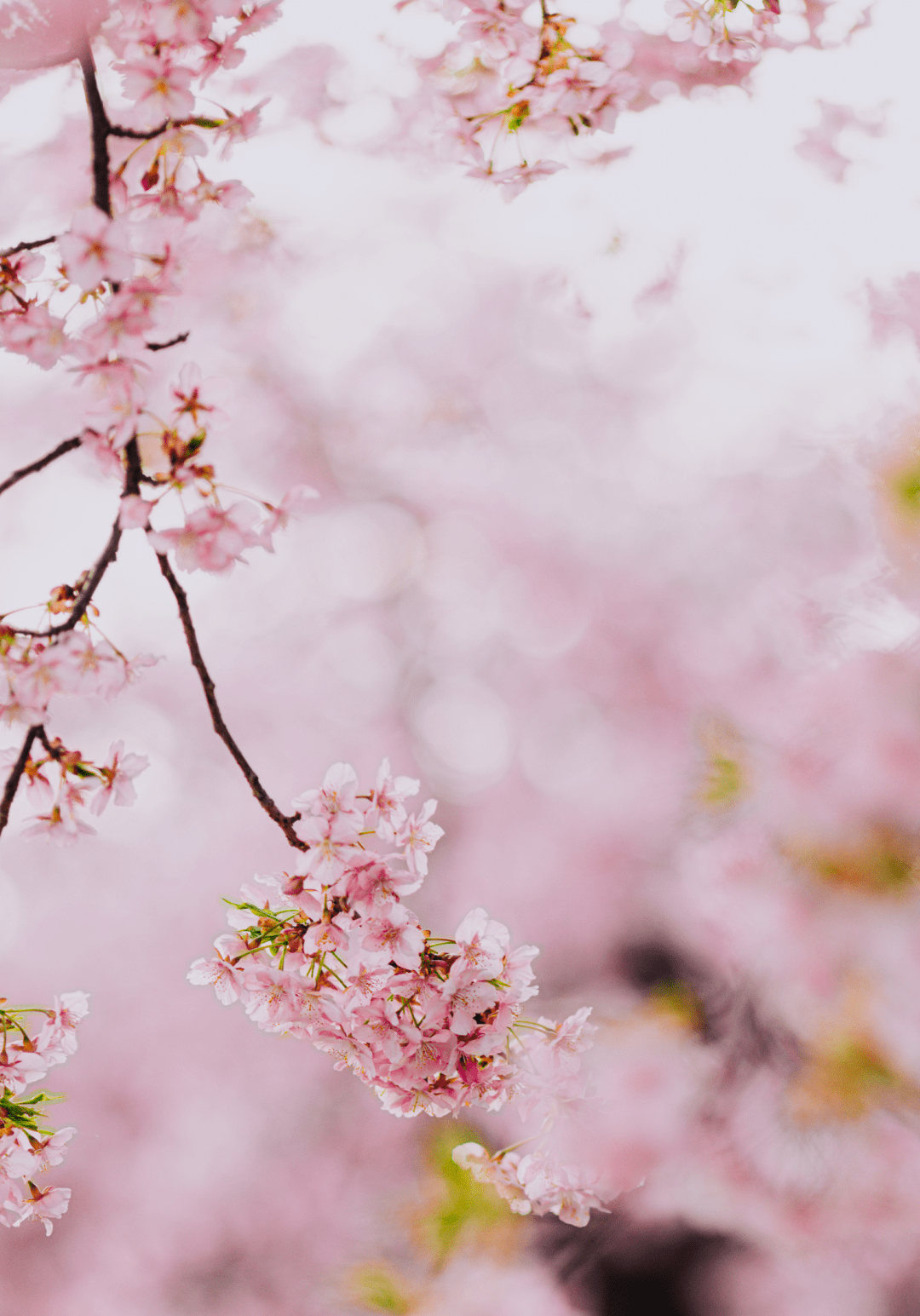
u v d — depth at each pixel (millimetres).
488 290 7348
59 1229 5551
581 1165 1479
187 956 6488
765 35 1770
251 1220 5383
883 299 4180
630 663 6539
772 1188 2438
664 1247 3055
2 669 1187
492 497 7441
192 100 1220
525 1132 2996
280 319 6719
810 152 3867
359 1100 5797
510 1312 2689
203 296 6184
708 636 6051
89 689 1159
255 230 4746
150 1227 5484
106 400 1126
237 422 7383
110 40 1302
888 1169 2201
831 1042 1980
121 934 6527
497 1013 1233
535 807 6633
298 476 7676
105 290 1281
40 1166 1307
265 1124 5781
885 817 1578
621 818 6039
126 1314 5301
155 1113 5918
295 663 7637
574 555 7035
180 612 1187
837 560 2285
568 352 7227
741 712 1882
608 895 5852
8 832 4461
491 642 7363
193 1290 5352
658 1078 2439
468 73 1762
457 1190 2463
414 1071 1203
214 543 1173
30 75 1736
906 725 1548
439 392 7555
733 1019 2230
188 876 6746
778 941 1801
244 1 1303
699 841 1875
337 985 1245
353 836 1219
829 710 1629
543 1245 3203
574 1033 1381
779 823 1684
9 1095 1312
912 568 1645
